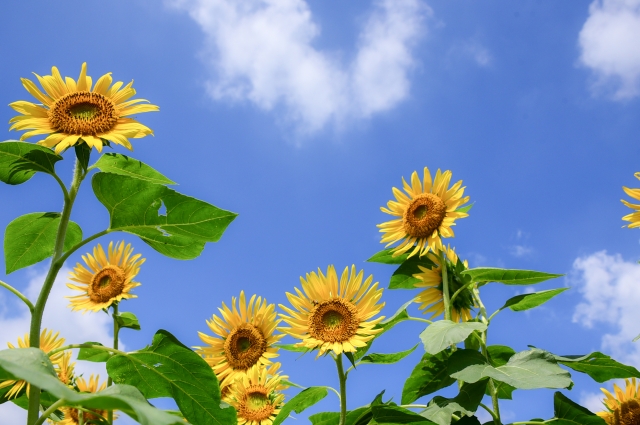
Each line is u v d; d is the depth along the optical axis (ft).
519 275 4.28
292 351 4.46
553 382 3.52
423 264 4.87
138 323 4.84
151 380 3.28
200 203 3.01
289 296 4.10
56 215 3.42
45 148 3.01
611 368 4.05
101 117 3.27
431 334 3.86
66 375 4.52
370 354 4.34
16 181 3.15
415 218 4.83
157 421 1.80
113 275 5.27
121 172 3.51
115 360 3.20
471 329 3.76
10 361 2.12
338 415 4.09
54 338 4.57
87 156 3.18
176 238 3.17
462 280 4.65
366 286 4.08
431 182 4.93
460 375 3.68
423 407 4.08
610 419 4.19
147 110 3.46
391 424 3.66
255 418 4.46
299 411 4.44
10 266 3.54
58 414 4.27
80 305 5.22
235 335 4.75
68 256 2.93
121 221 3.06
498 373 3.66
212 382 3.23
